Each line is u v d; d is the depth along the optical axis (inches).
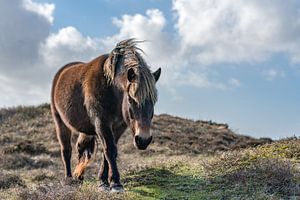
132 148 768.9
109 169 315.0
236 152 382.3
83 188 314.8
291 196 272.8
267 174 305.9
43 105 1176.8
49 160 652.7
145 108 282.4
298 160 354.0
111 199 278.1
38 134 929.5
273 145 407.2
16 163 619.8
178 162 396.5
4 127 1000.2
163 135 906.1
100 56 344.2
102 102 313.4
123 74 298.4
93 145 383.9
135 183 333.4
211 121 1169.4
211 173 340.8
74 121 354.3
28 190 337.7
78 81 344.2
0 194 358.3
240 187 297.0
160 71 318.0
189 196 293.1
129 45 306.3
